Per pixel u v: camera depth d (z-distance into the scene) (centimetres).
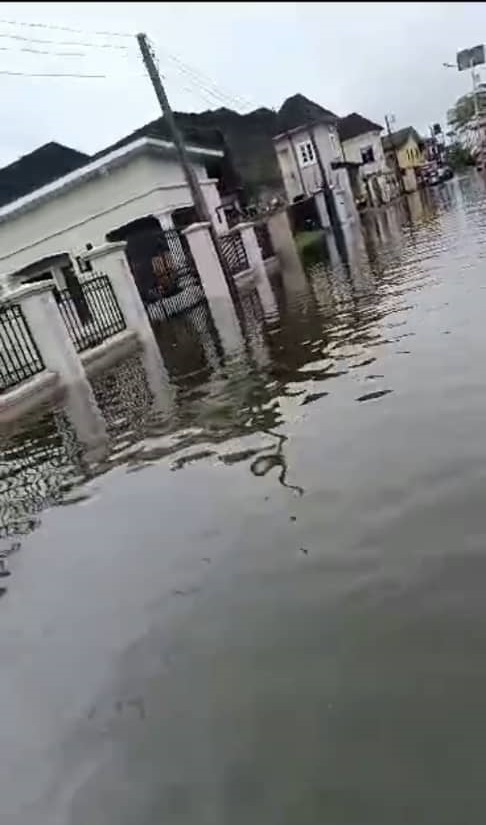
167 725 246
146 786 221
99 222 2095
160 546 387
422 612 267
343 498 382
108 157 1972
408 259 1411
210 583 333
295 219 3806
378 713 224
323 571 316
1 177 3294
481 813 181
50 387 977
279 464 460
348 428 490
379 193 5472
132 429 669
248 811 201
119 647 301
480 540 304
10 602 367
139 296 1371
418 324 757
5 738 261
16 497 546
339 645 262
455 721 212
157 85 1669
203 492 448
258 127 4428
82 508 482
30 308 985
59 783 232
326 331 900
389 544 322
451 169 6725
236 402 662
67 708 270
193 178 1741
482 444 400
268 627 286
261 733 229
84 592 358
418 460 402
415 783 195
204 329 1299
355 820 188
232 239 2103
